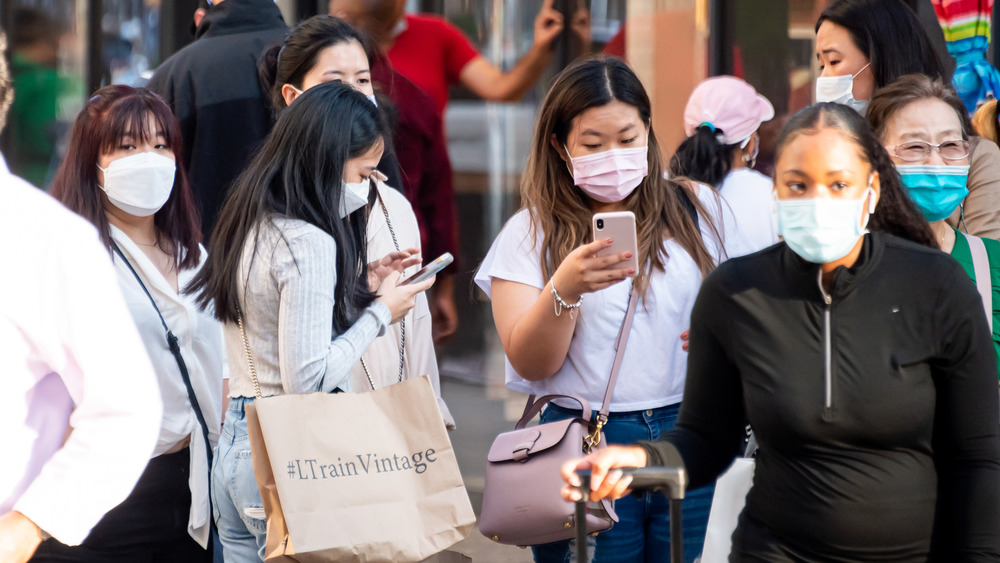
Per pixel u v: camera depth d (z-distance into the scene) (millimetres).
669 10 19562
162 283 10383
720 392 7891
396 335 11453
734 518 8234
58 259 6414
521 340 9883
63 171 10453
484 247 19688
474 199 19422
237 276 9195
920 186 9727
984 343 7160
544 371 10047
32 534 6395
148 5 19141
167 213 10797
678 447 7844
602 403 10016
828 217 7152
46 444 6680
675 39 19594
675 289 10109
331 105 9438
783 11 19344
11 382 6395
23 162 19047
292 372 8922
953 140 9711
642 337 9992
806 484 7367
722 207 10883
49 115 19047
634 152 9969
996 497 7090
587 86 9969
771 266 7582
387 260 10500
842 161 7254
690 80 19594
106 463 6477
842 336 7242
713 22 19469
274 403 8820
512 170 19312
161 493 10039
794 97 19500
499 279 10438
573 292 9516
